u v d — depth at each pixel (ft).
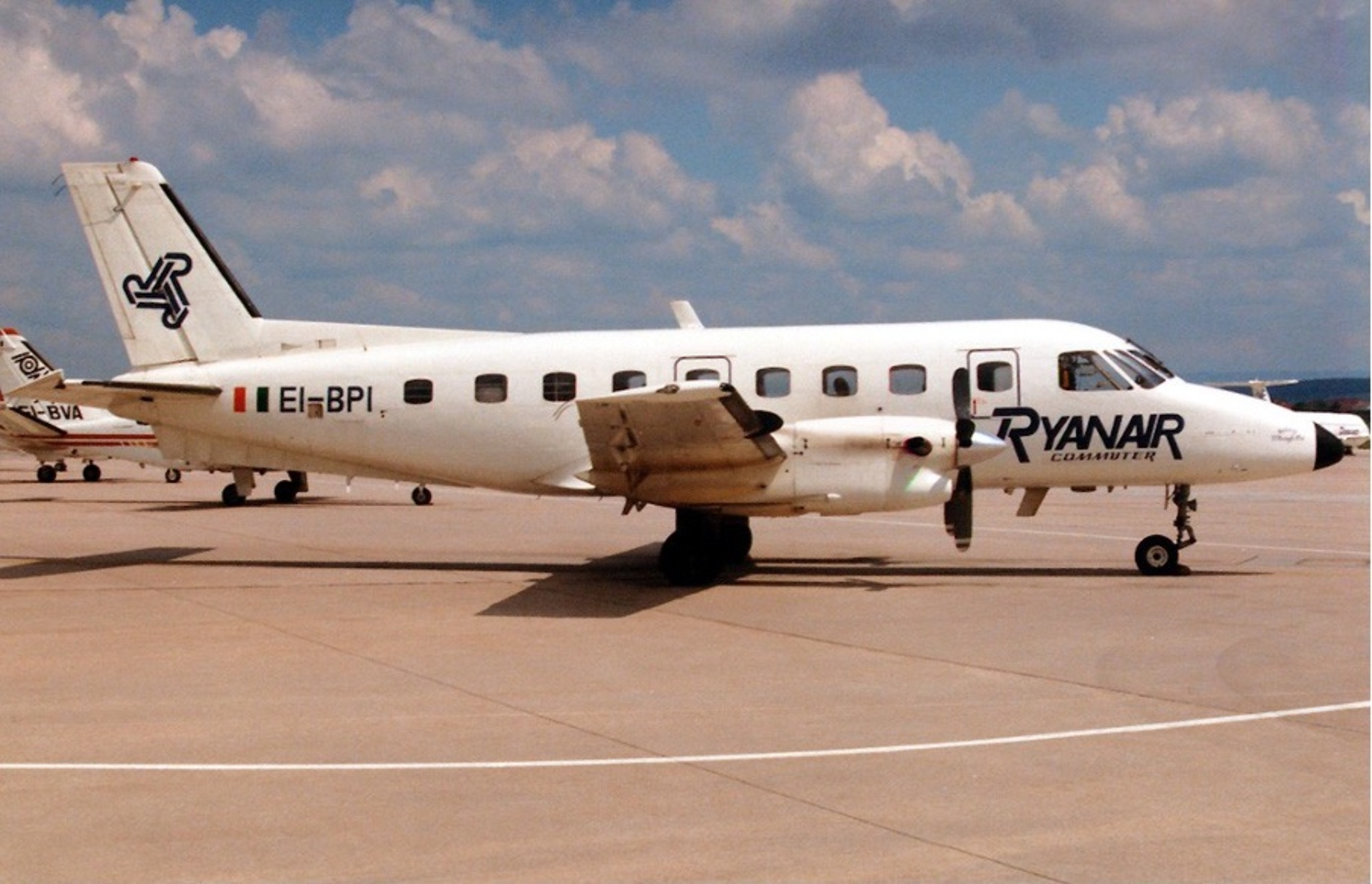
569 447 53.26
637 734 25.94
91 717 27.81
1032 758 23.79
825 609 42.88
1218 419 49.55
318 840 19.49
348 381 54.85
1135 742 24.90
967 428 46.55
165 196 57.36
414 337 56.29
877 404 50.65
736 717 27.37
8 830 20.03
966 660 33.71
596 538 71.26
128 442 132.67
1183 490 51.42
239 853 18.94
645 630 39.01
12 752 24.85
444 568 56.24
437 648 36.19
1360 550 61.26
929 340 51.26
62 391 54.80
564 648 36.04
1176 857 18.51
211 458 56.75
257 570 55.77
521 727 26.66
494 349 54.44
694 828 19.94
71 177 57.52
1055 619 40.32
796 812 20.72
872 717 27.25
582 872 18.07
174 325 57.26
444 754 24.53
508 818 20.51
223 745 25.32
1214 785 21.98
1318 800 21.13
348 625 40.42
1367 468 172.35
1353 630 37.86
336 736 25.94
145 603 45.73
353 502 106.22
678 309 59.16
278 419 55.31
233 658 34.91
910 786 22.11
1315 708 27.71
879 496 46.42
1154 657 33.73
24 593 48.57
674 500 47.60
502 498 112.27
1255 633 37.27
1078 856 18.61
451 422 53.93
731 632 38.50
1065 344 50.42
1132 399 49.78
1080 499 107.24
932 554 60.44
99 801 21.58
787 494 46.70
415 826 20.12
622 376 52.80
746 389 51.65
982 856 18.63
